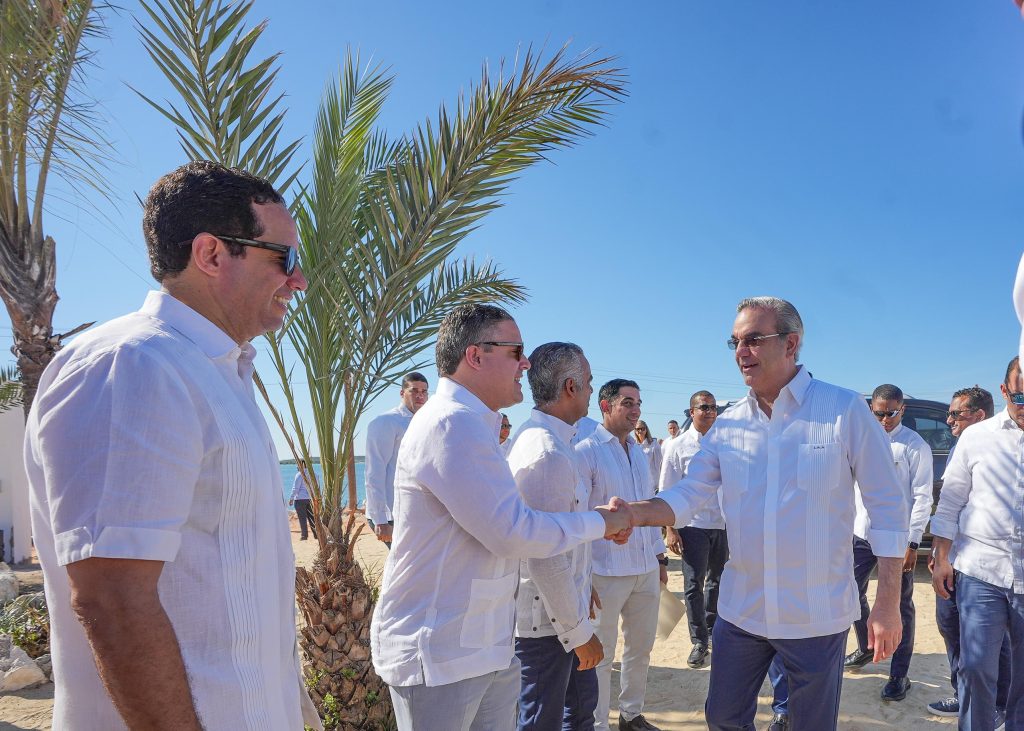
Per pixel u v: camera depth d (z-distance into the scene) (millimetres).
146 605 1055
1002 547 3084
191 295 1339
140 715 1046
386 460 5453
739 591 2670
